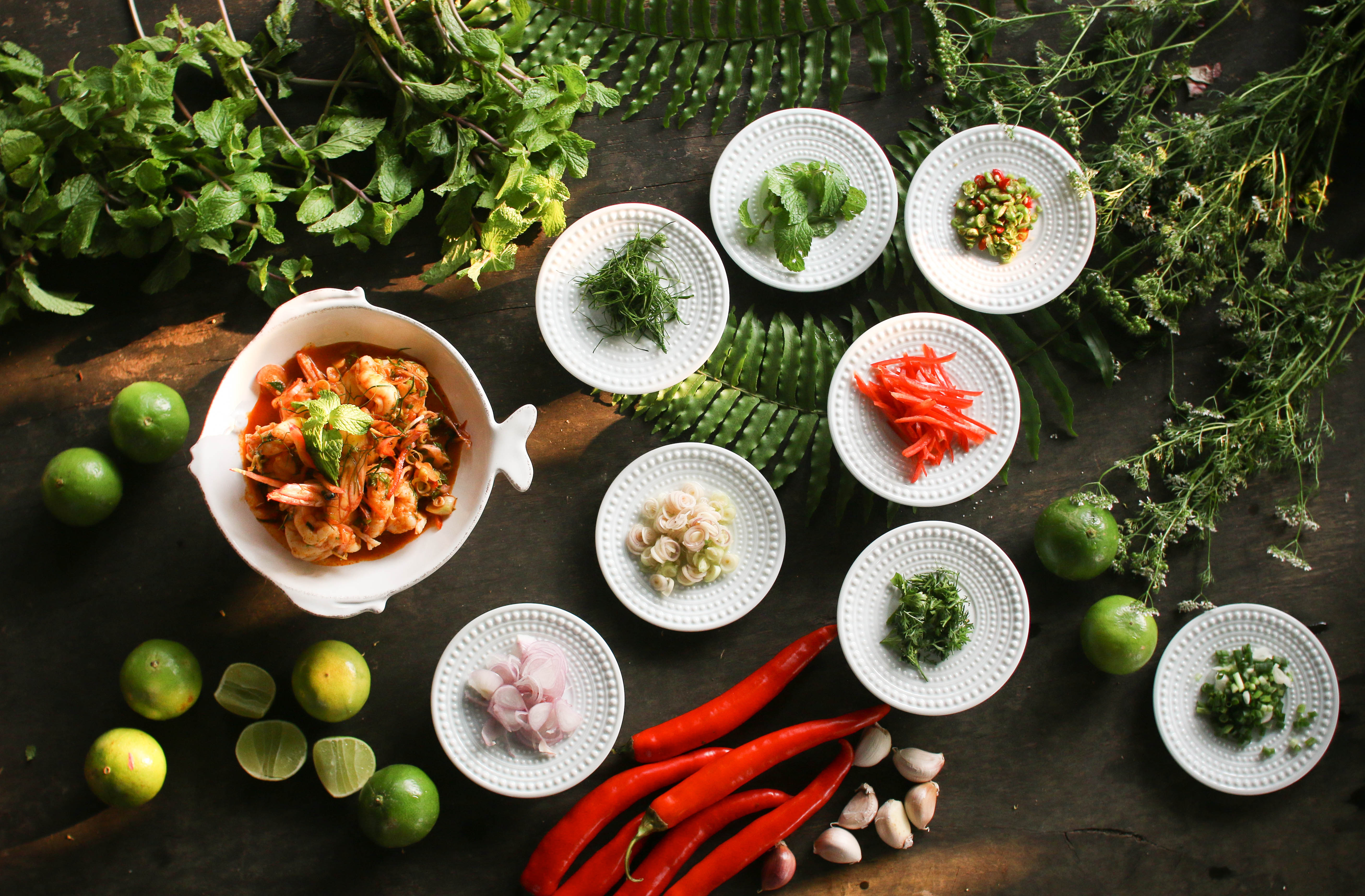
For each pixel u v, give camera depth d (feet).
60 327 3.12
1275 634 3.17
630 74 3.21
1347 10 3.19
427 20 3.06
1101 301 3.18
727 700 3.11
